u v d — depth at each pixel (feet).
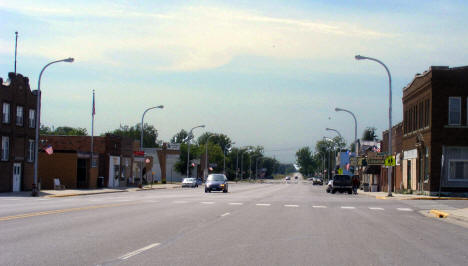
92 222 55.21
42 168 185.78
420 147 147.54
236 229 51.90
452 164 136.67
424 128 144.77
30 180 161.38
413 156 158.20
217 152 477.77
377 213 80.18
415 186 154.40
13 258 32.81
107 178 217.56
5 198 114.21
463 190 135.74
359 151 315.78
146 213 68.69
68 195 134.82
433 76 137.59
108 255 34.50
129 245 39.14
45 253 34.86
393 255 37.42
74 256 33.86
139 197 121.29
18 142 153.89
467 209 86.69
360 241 44.80
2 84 144.36
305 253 37.17
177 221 58.49
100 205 84.07
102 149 218.59
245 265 31.91
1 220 55.98
